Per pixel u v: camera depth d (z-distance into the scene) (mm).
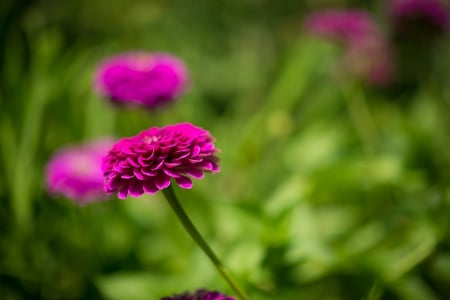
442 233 747
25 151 884
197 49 1573
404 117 1023
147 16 1434
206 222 880
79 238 892
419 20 1021
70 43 1371
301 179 861
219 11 1740
